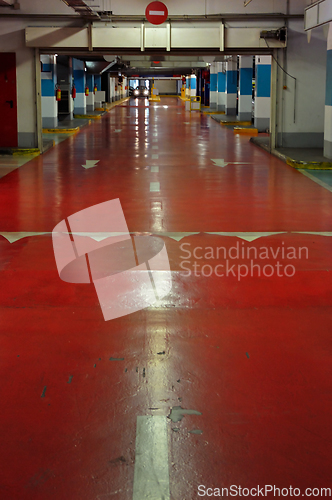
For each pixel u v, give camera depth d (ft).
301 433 8.96
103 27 46.62
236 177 36.09
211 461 8.30
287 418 9.37
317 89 49.32
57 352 11.69
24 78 47.67
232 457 8.39
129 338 12.37
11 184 32.81
